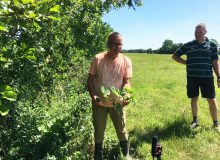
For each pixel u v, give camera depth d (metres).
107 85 2.25
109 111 2.38
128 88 2.14
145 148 2.70
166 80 7.57
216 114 3.32
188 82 3.30
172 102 4.60
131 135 3.00
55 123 2.30
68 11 2.74
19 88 2.05
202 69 3.21
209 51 3.20
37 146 2.15
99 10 3.98
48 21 2.29
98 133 2.35
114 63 2.26
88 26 3.61
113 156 2.51
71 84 3.17
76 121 2.37
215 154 2.74
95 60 2.27
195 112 3.32
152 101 4.67
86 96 2.60
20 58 1.55
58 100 2.86
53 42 2.50
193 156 2.70
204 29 3.16
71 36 2.92
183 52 3.29
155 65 13.05
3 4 1.29
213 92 3.28
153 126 3.28
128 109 4.02
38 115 2.31
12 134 2.11
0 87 1.21
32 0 1.32
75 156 2.19
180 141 2.92
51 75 2.52
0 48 1.56
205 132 3.15
